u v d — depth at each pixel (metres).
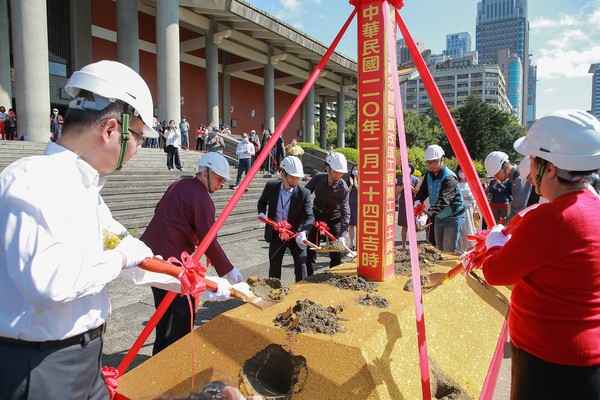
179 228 2.97
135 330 3.90
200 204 2.97
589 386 1.51
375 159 2.80
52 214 1.18
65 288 1.17
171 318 3.10
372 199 2.85
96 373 1.46
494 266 1.69
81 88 1.36
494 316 2.97
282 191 4.32
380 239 2.86
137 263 1.58
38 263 1.13
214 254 2.99
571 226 1.51
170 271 1.72
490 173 5.98
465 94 100.50
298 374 1.99
